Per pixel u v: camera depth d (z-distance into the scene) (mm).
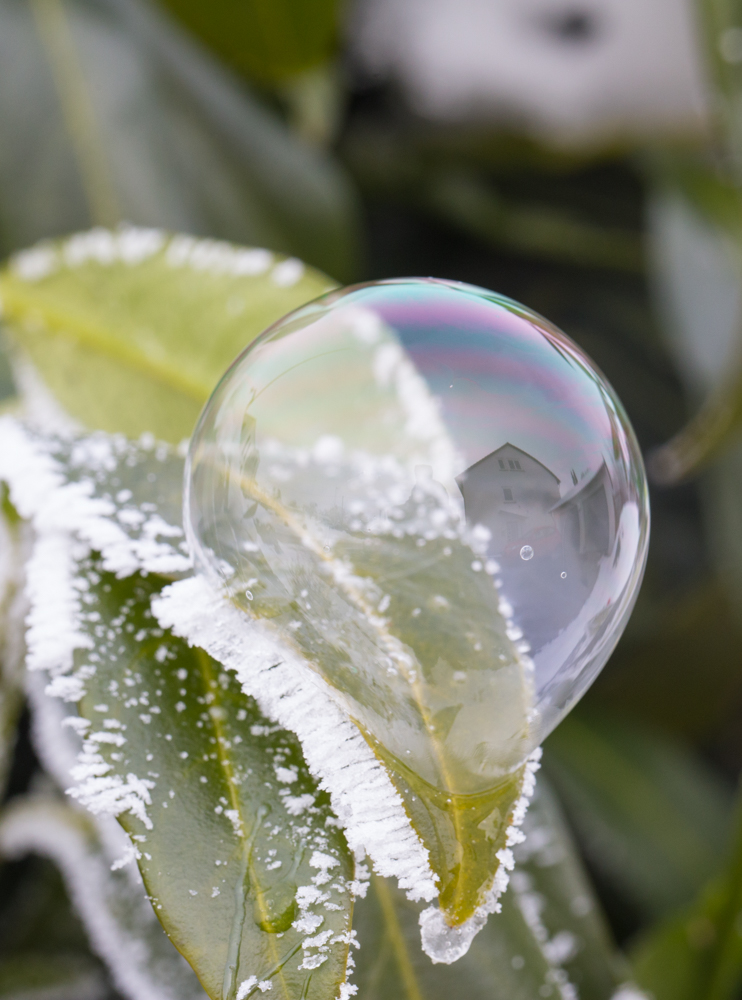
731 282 378
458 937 177
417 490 190
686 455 346
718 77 309
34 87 300
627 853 327
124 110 309
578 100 412
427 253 450
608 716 362
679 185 401
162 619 188
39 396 226
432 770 182
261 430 193
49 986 260
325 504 189
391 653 184
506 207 449
